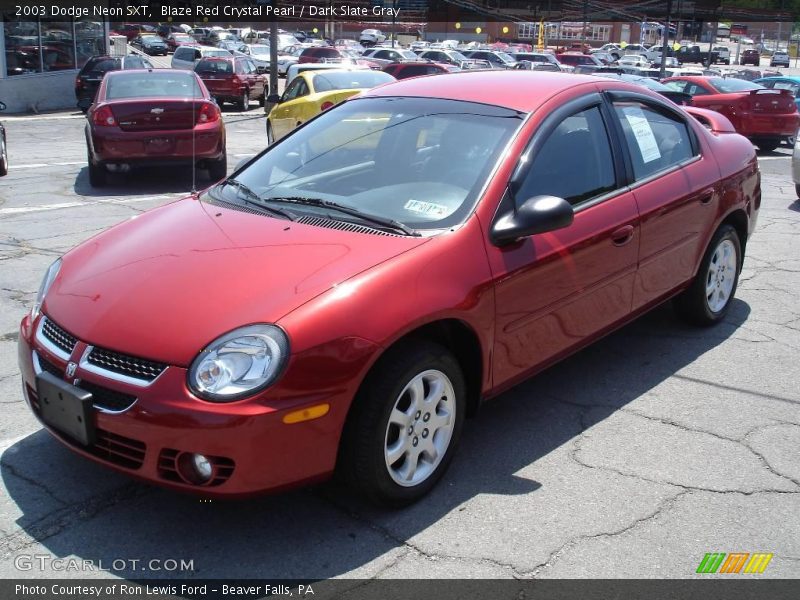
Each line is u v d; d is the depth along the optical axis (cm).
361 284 302
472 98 410
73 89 2341
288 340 281
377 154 398
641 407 421
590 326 407
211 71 2344
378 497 313
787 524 321
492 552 300
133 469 290
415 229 340
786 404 428
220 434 273
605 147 420
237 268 316
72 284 334
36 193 975
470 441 384
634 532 314
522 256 354
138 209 884
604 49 6278
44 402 310
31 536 305
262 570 289
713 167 495
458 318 323
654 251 440
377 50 3706
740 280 659
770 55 7662
